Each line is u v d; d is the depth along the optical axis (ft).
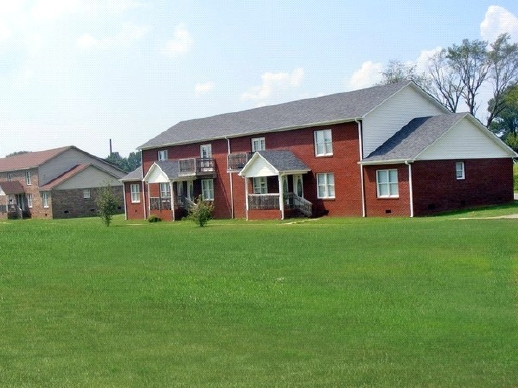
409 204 114.42
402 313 39.17
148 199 177.27
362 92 136.15
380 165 119.14
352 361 30.40
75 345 33.65
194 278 52.08
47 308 42.22
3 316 40.11
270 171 133.80
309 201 133.90
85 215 232.94
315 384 27.14
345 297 43.88
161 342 34.06
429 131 120.57
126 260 64.03
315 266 56.75
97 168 235.40
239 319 38.70
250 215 141.28
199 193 163.94
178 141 168.25
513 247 63.21
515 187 179.93
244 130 149.28
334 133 128.26
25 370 29.55
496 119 319.47
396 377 27.96
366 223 103.55
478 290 44.86
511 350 31.68
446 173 118.52
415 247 65.98
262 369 29.35
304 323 37.40
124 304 43.14
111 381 27.91
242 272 54.70
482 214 104.53
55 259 65.16
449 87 251.19
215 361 30.63
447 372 28.63
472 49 245.04
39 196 236.43
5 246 76.84
